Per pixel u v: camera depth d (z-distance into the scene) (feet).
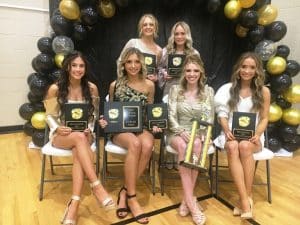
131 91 8.13
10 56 12.74
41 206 7.65
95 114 8.14
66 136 7.31
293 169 10.36
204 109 7.88
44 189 8.50
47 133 8.23
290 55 12.66
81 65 7.64
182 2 12.06
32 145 11.63
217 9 11.39
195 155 7.31
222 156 11.09
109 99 8.59
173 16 12.19
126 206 7.43
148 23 9.68
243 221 7.31
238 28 11.69
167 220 7.25
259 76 7.92
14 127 13.56
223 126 8.07
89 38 12.01
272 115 10.83
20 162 10.26
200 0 11.51
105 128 7.65
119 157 10.79
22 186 8.63
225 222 7.25
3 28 12.35
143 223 7.07
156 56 9.60
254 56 7.93
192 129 7.48
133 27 12.23
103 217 7.29
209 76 12.69
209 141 7.51
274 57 10.77
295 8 12.20
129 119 7.73
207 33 12.36
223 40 12.49
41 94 10.84
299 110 11.99
